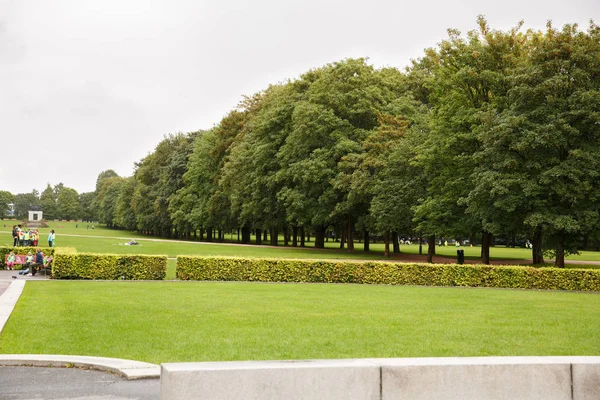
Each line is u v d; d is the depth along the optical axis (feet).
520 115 101.55
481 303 60.59
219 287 75.51
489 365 20.36
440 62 129.80
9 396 25.23
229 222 238.07
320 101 164.04
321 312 51.03
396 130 142.31
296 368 19.33
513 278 83.46
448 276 85.25
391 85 168.76
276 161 178.29
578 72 98.58
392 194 135.13
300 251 169.07
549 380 20.56
